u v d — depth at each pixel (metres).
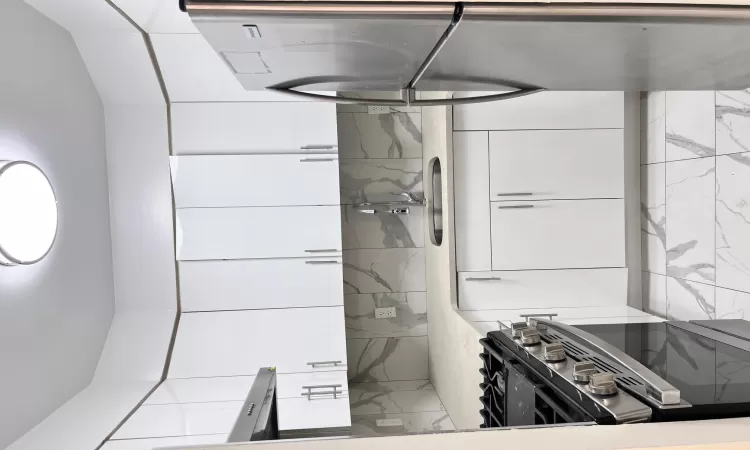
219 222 2.89
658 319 2.29
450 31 0.86
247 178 2.89
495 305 2.63
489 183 2.60
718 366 1.13
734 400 0.91
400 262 3.41
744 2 0.85
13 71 1.95
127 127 2.84
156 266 2.88
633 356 1.22
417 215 3.40
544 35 0.90
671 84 1.30
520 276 2.63
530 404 1.12
